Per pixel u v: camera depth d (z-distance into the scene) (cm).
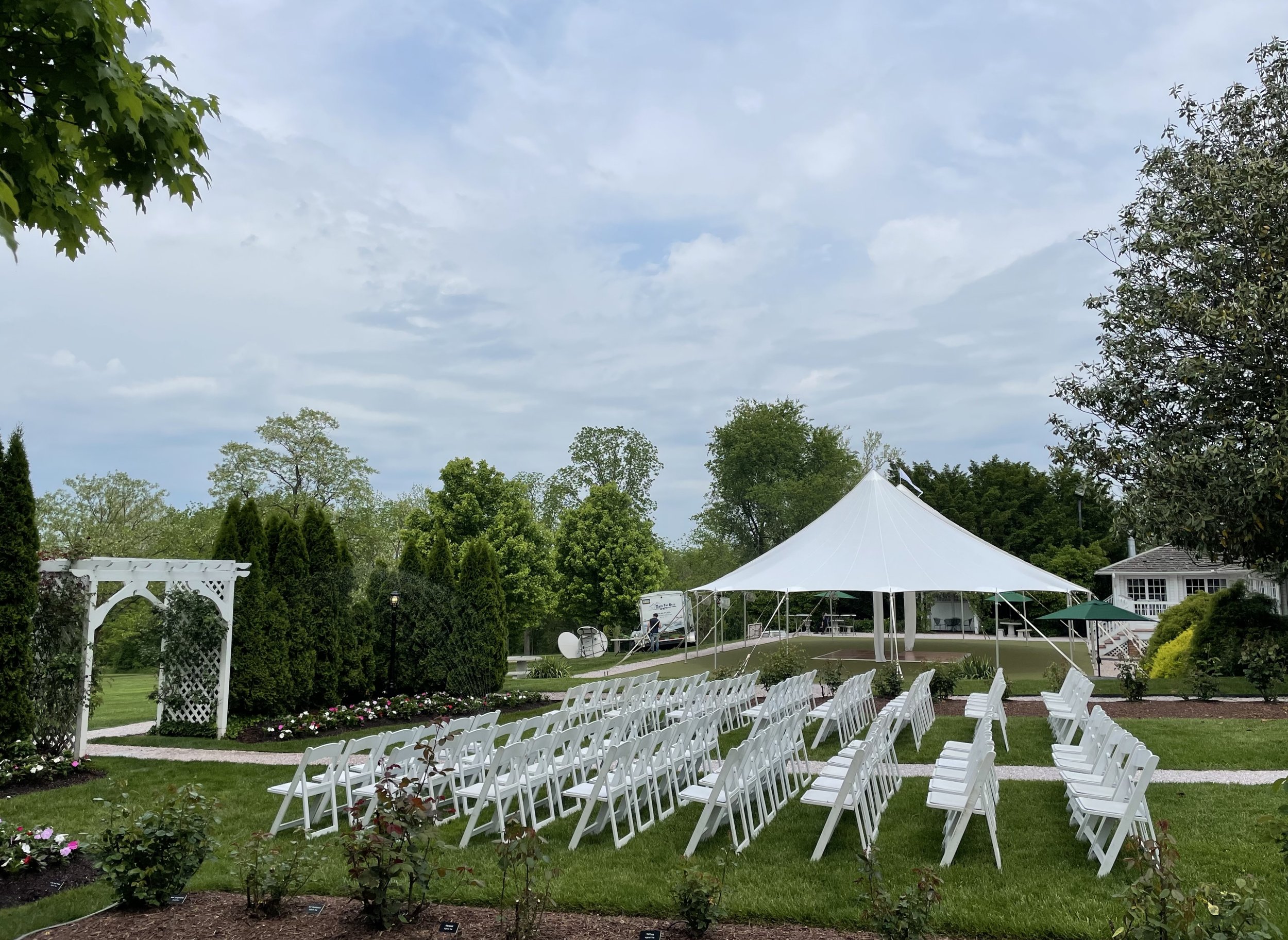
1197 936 302
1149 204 1443
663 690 1196
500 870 513
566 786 793
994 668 1731
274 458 2955
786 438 4328
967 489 4103
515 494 2842
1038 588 1517
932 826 622
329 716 1157
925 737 1011
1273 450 1158
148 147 370
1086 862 527
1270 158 1288
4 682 870
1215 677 1406
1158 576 2722
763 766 659
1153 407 1362
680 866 526
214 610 1141
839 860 541
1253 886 323
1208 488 1204
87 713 977
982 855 547
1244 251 1312
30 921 435
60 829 659
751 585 1634
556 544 3147
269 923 425
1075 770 652
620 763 655
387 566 1526
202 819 471
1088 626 2261
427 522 2744
